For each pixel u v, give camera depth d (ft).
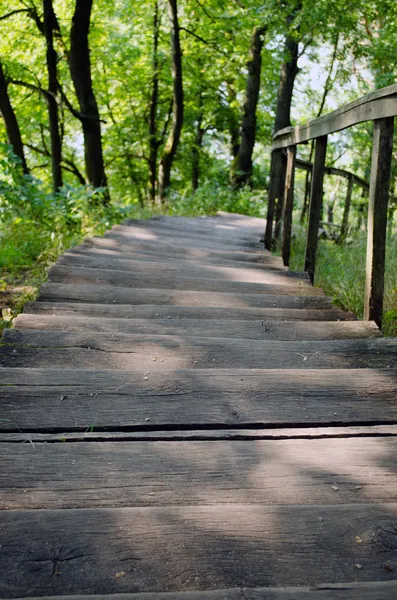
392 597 4.99
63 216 26.37
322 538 5.82
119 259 18.51
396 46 41.34
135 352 10.74
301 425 8.41
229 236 29.50
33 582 5.20
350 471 7.14
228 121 70.03
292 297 15.28
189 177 76.33
